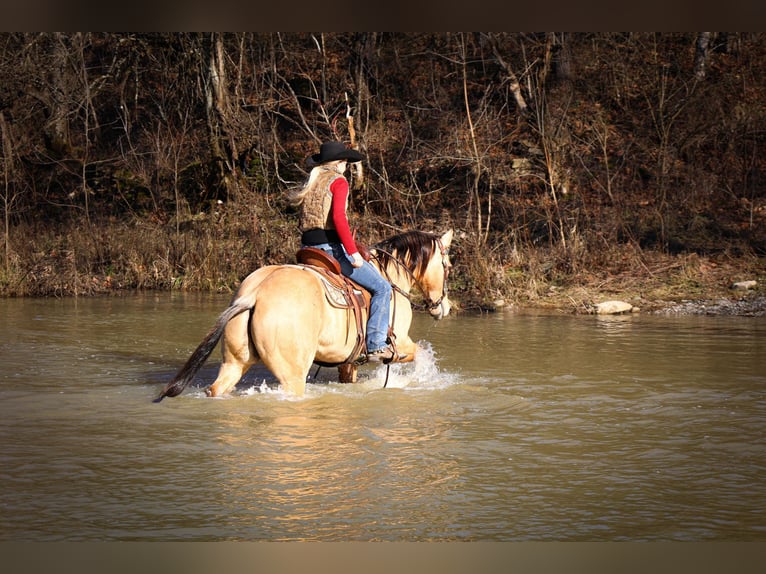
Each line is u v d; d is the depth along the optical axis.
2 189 24.59
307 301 7.32
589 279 17.92
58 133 27.58
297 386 7.40
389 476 5.64
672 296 16.64
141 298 17.73
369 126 24.50
